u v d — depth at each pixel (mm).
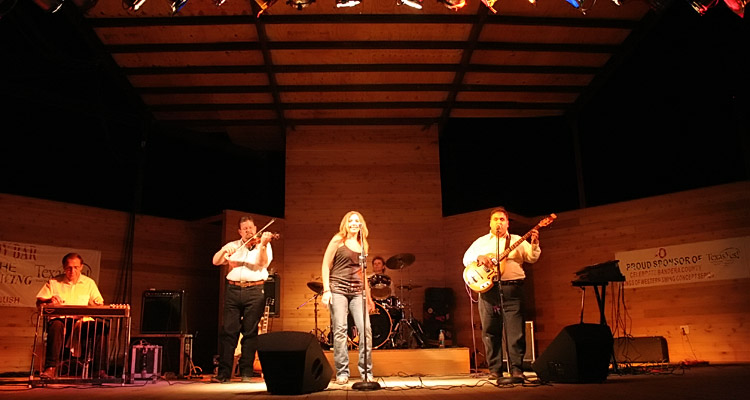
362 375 5184
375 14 8312
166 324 7656
